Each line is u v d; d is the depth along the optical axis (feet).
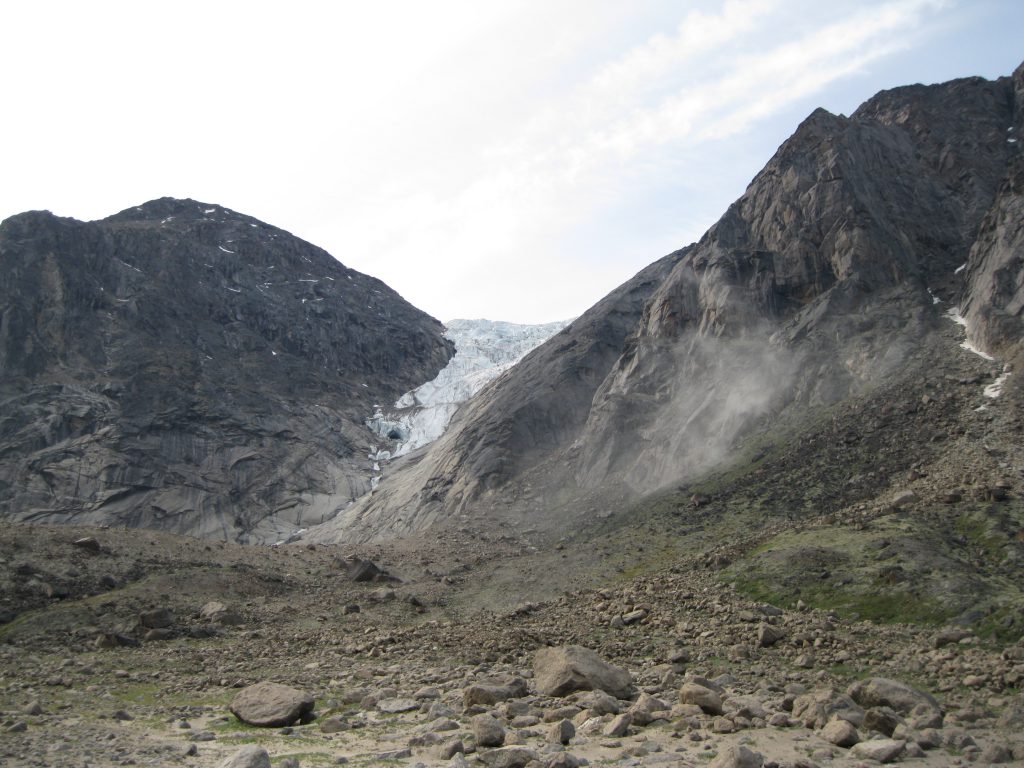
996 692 98.78
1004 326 268.82
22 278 581.12
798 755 72.90
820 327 329.52
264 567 254.47
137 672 136.87
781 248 379.76
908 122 444.14
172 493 486.79
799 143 416.67
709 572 186.39
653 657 128.36
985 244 310.65
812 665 118.21
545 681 103.35
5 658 150.51
